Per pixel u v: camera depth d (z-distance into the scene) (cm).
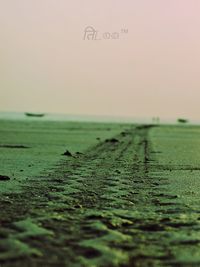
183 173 1712
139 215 944
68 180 1476
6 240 708
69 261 633
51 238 739
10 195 1168
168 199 1160
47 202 1084
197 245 730
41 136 4541
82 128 7600
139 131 6650
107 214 936
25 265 610
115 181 1477
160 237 775
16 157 2231
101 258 651
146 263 641
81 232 785
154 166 1955
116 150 2917
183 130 7450
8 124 8256
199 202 1120
